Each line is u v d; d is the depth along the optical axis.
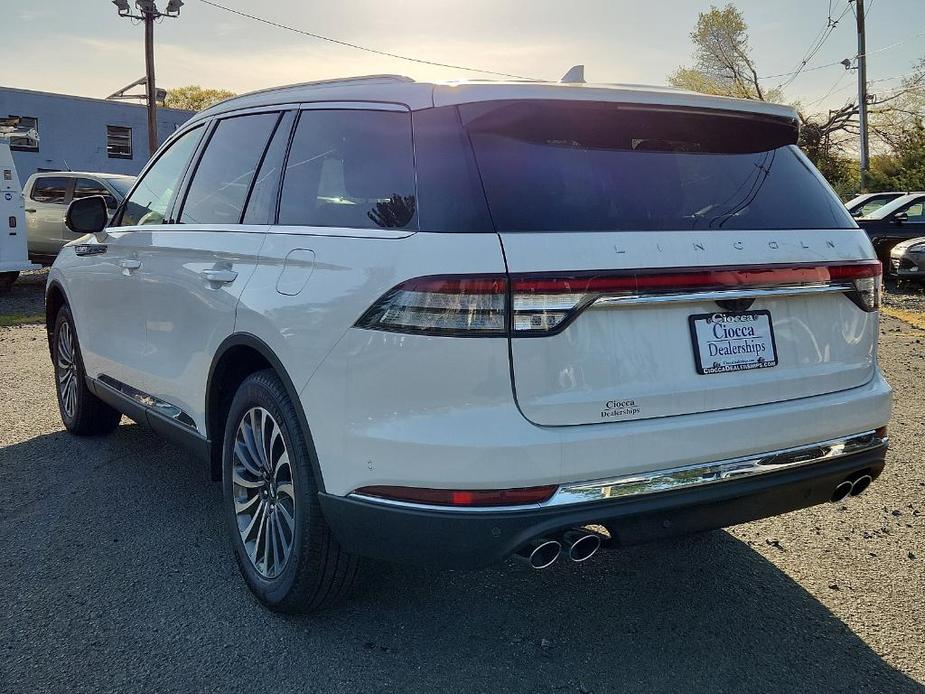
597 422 2.49
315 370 2.71
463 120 2.66
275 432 3.06
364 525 2.59
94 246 4.69
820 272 2.84
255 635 2.97
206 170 3.88
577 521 2.45
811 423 2.82
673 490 2.58
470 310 2.38
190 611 3.14
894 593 3.31
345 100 3.13
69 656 2.82
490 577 3.47
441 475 2.41
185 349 3.64
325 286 2.74
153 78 29.42
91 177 15.39
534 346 2.41
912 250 13.88
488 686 2.68
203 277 3.47
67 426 5.44
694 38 43.03
